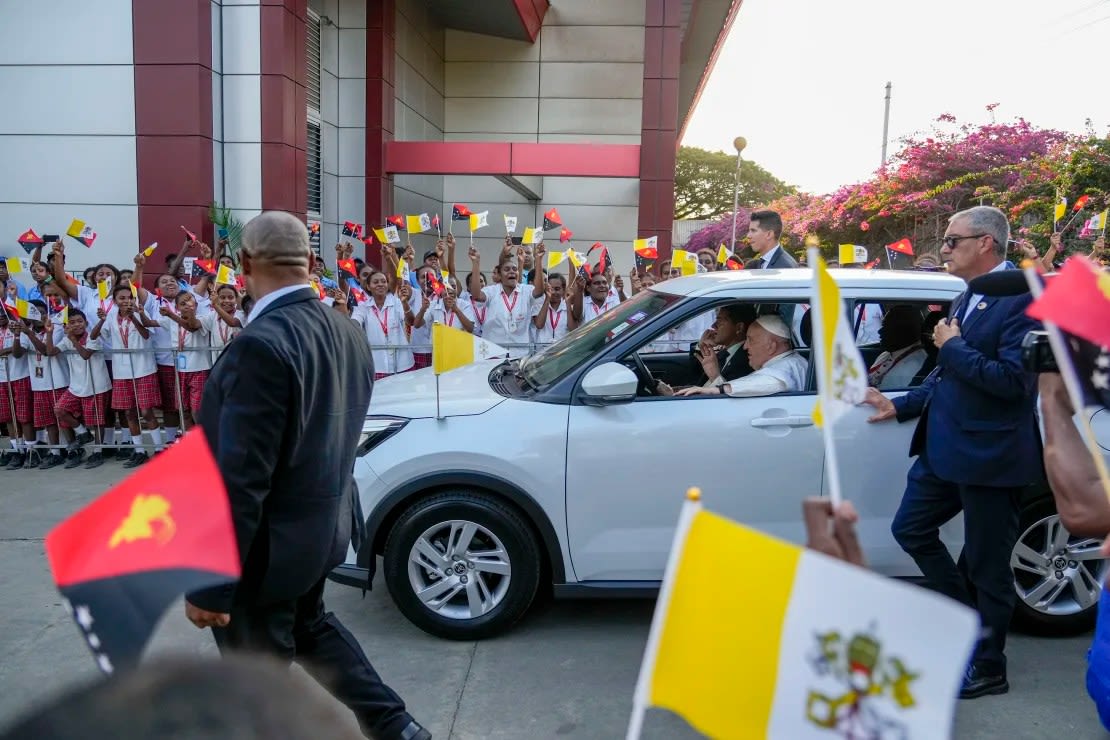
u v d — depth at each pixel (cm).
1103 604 220
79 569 102
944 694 95
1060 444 226
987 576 328
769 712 104
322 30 1401
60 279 729
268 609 239
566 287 810
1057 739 310
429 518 381
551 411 380
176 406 723
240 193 1143
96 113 1094
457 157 1435
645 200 1416
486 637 392
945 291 391
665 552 378
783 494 372
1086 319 132
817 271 125
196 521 102
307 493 235
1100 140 1400
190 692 73
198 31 1071
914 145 1755
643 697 109
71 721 69
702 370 471
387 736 267
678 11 1380
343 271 895
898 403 370
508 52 1670
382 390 430
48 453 722
